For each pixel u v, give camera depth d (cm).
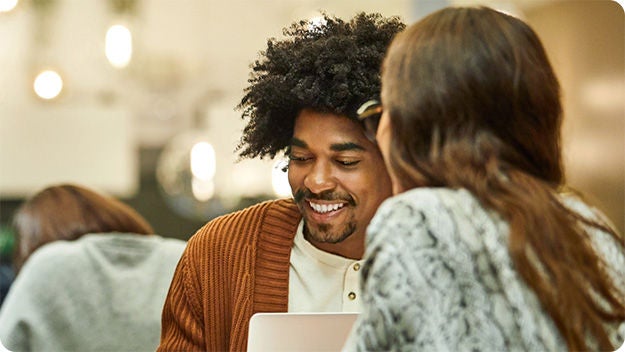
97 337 267
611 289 153
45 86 491
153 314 271
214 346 202
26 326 263
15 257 289
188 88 590
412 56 154
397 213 149
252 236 205
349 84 192
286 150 216
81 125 512
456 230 146
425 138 153
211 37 585
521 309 143
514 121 152
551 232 145
